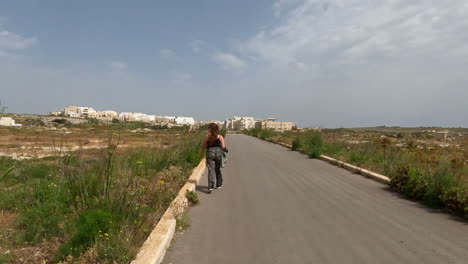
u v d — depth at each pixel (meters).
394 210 5.68
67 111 170.88
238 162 13.26
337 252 3.79
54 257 3.58
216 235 4.48
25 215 4.48
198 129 22.34
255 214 5.50
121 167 7.48
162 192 6.14
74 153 7.15
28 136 41.84
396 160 10.20
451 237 4.27
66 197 5.20
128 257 3.37
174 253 3.86
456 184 6.03
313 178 9.15
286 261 3.56
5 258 3.52
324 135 18.47
